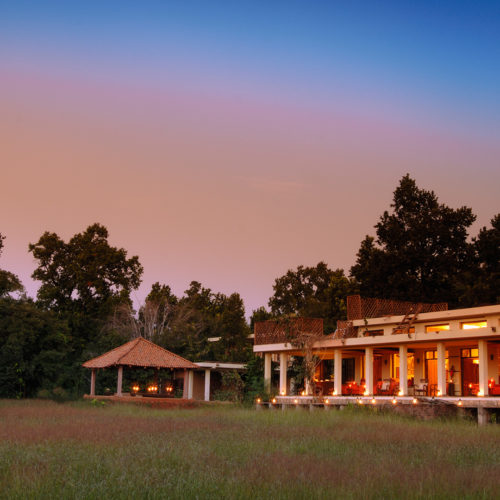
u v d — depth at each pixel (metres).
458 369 37.16
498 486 13.05
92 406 40.34
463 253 60.47
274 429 24.86
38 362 52.88
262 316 76.31
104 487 12.70
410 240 60.78
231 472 14.50
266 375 46.03
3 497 11.99
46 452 17.61
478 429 25.58
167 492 12.46
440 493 12.39
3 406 38.91
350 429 24.95
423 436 22.47
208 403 43.09
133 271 71.25
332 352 43.12
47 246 68.12
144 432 23.11
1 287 57.09
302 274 88.94
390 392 37.09
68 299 68.50
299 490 12.62
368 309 42.38
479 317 35.66
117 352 45.91
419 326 39.28
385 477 13.91
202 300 84.94
